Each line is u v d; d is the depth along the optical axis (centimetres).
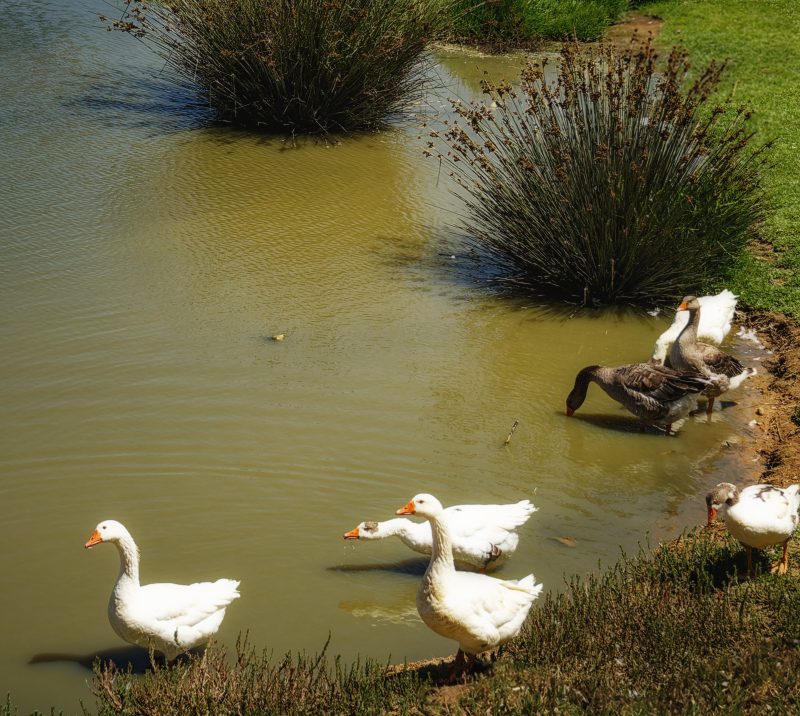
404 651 552
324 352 899
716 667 476
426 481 719
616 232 982
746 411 842
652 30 2081
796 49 1891
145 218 1171
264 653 505
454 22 1805
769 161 1325
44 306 952
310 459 736
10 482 695
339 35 1434
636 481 736
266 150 1423
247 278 1041
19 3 2031
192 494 689
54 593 594
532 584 522
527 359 912
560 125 1134
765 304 1000
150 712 464
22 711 498
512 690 475
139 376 840
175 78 1659
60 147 1368
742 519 556
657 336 963
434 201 1270
